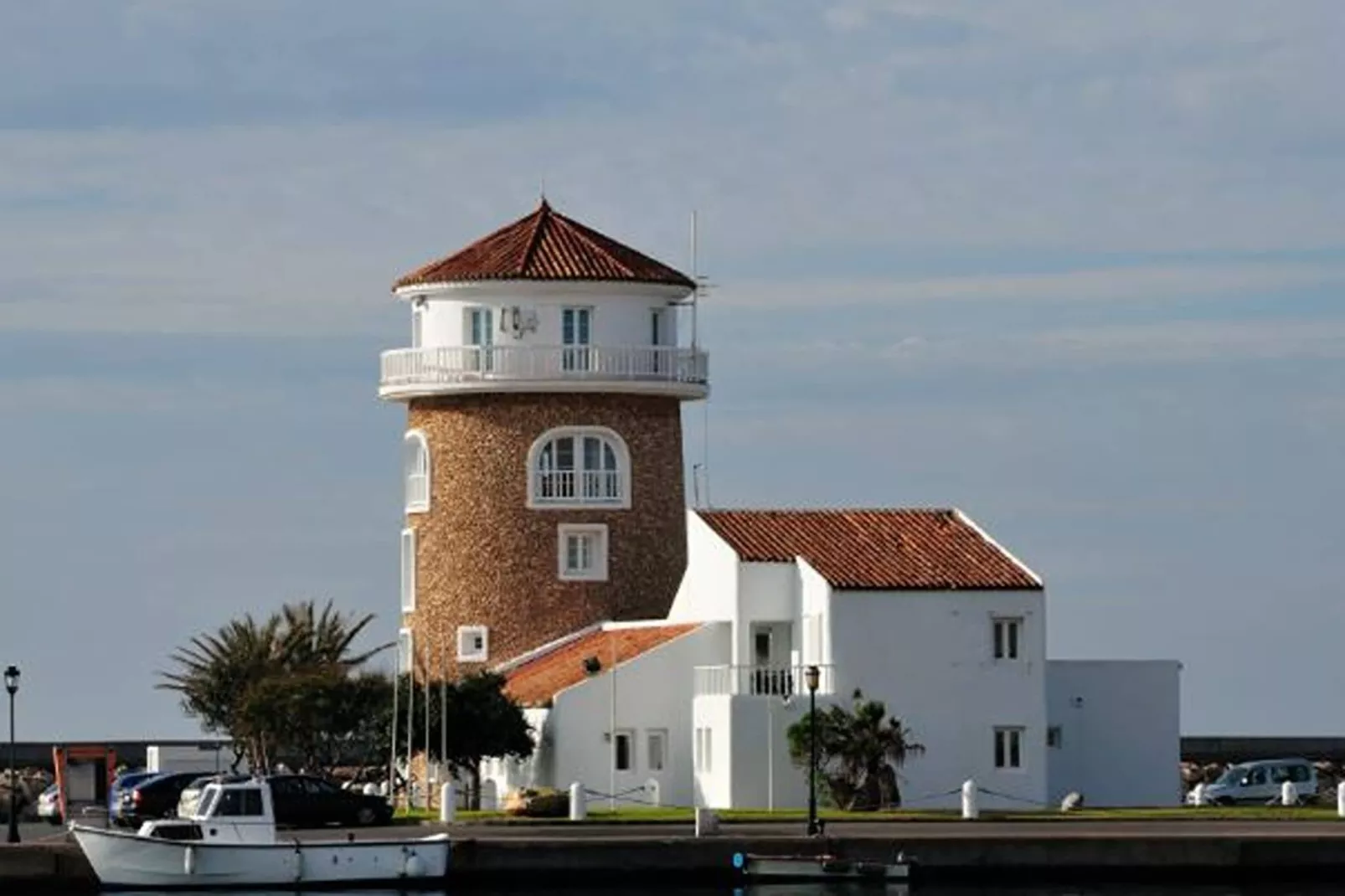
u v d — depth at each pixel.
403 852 161.88
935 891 162.12
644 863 162.38
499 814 192.00
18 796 189.62
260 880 161.62
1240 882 164.88
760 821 184.25
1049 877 164.50
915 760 199.38
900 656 199.75
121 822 188.00
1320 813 191.62
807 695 197.88
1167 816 189.12
